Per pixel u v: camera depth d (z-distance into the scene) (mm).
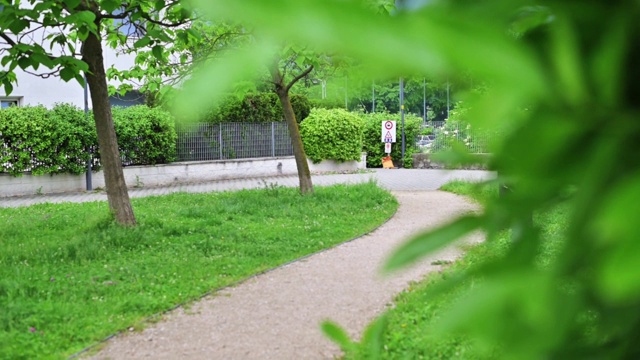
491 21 392
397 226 11117
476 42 362
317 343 5320
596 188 381
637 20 389
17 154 16641
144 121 19484
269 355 5090
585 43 407
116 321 5730
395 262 429
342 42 322
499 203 442
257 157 23234
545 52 406
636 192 338
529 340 406
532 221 448
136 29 10000
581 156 392
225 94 375
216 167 21672
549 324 407
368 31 327
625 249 320
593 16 403
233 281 7215
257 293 6812
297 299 6574
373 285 6879
